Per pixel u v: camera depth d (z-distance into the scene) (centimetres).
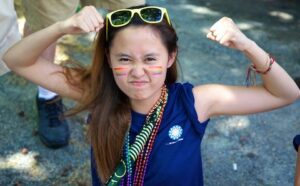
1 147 264
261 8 476
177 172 155
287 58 381
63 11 235
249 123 295
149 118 154
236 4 483
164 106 154
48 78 162
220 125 292
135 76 142
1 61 196
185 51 378
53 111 266
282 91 151
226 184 249
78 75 164
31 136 273
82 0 254
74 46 361
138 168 155
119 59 143
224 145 276
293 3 493
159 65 143
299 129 293
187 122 155
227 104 158
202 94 158
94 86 159
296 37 418
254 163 264
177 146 154
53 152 263
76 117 285
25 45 152
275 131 290
